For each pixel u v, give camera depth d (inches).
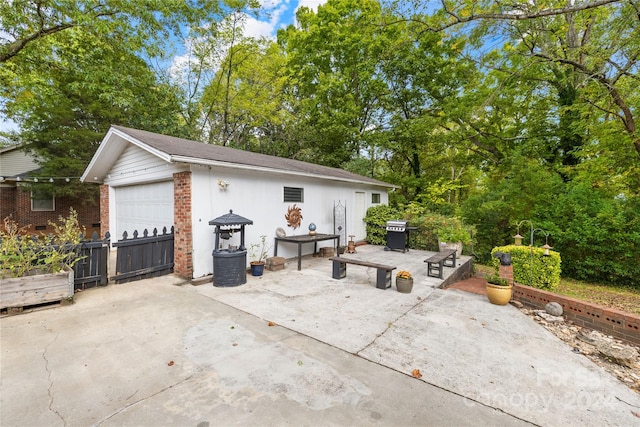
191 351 114.1
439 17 247.1
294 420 77.3
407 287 197.2
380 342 124.5
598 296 240.4
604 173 315.6
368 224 463.2
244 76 682.8
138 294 183.8
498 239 393.1
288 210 310.2
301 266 284.2
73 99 454.0
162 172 247.6
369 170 669.3
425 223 393.1
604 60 257.8
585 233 286.8
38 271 164.4
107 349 114.7
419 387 92.8
